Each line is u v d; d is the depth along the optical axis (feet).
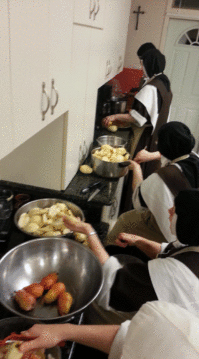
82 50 4.99
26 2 2.67
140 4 12.20
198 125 14.25
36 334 2.52
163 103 8.60
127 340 2.00
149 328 1.94
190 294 2.94
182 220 3.16
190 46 12.80
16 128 2.94
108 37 7.00
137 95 8.50
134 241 4.99
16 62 2.69
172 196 5.08
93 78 6.23
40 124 3.61
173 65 13.38
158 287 3.08
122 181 8.26
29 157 5.34
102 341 2.57
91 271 3.54
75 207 4.86
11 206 4.49
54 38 3.57
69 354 2.80
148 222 5.88
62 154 5.20
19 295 3.11
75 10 4.22
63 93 4.34
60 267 3.74
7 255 3.39
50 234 4.17
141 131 9.07
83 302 3.30
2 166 5.57
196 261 3.09
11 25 2.47
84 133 6.40
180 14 12.06
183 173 5.10
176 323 1.93
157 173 5.24
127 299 3.30
